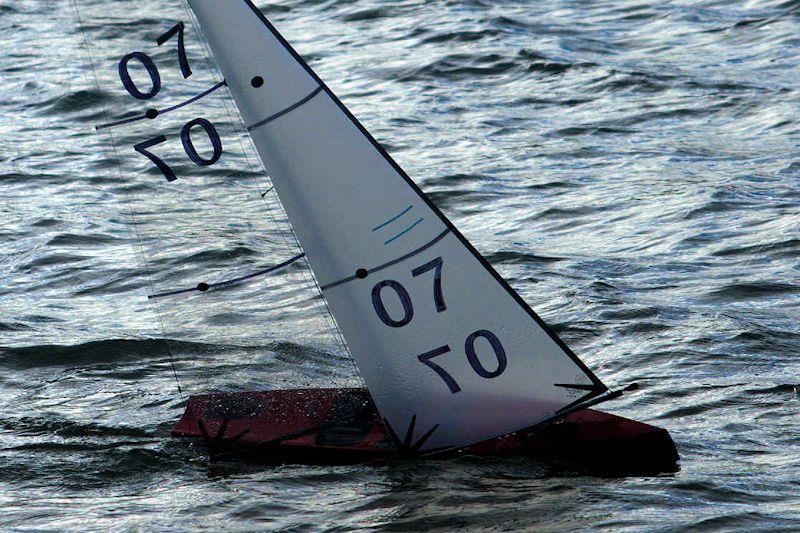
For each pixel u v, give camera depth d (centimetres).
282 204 2692
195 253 2738
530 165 5950
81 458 2805
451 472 2638
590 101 7100
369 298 2700
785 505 2420
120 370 3456
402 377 2712
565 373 2642
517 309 2648
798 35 8306
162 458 2797
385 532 2333
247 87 2658
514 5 9600
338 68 7969
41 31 8950
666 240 4741
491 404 2689
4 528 2395
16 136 6519
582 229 4978
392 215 2658
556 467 2645
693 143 6244
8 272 4503
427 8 9462
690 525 2311
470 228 5066
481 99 7219
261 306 2783
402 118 6844
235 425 2805
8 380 3394
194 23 2673
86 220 5112
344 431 2834
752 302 3991
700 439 2852
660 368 3388
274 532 2348
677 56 8012
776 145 6106
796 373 3319
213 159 2719
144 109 2678
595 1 9719
